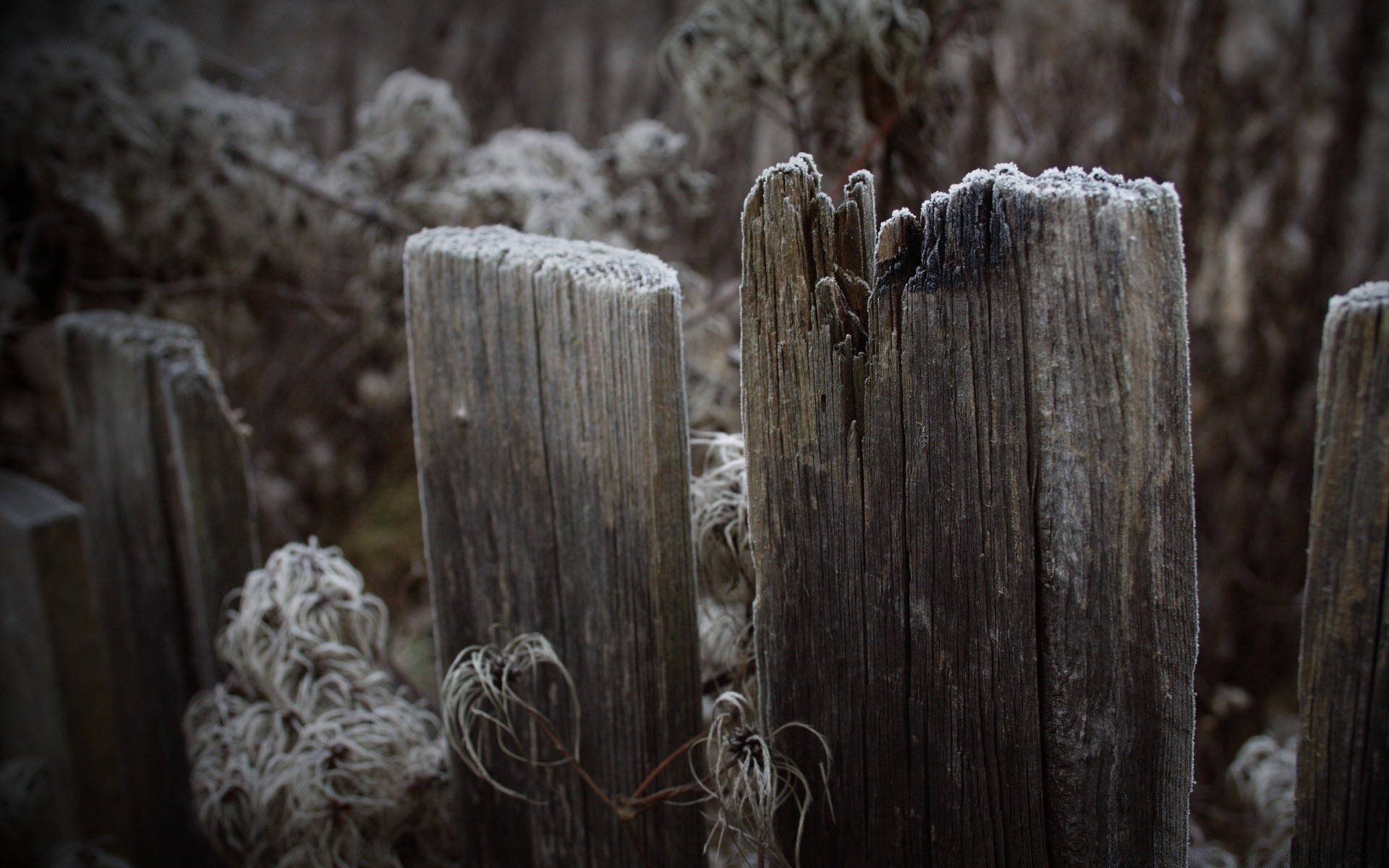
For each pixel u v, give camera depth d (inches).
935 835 16.9
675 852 18.5
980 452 15.7
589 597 18.1
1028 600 15.8
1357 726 15.0
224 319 35.8
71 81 28.7
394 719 20.6
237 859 22.7
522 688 19.0
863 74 26.0
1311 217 38.9
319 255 38.5
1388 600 14.6
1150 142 36.0
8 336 33.4
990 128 38.3
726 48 26.5
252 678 21.1
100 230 31.3
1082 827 16.1
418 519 44.6
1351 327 14.3
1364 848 15.1
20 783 26.7
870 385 16.1
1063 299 15.0
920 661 16.5
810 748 17.5
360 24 65.6
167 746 24.5
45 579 25.2
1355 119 38.8
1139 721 15.7
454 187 31.3
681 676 18.1
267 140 32.7
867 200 16.2
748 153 42.1
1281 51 38.4
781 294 16.4
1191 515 15.1
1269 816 22.9
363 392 42.3
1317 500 14.8
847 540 16.6
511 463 18.3
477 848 20.1
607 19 63.7
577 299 17.2
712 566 19.0
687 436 17.6
